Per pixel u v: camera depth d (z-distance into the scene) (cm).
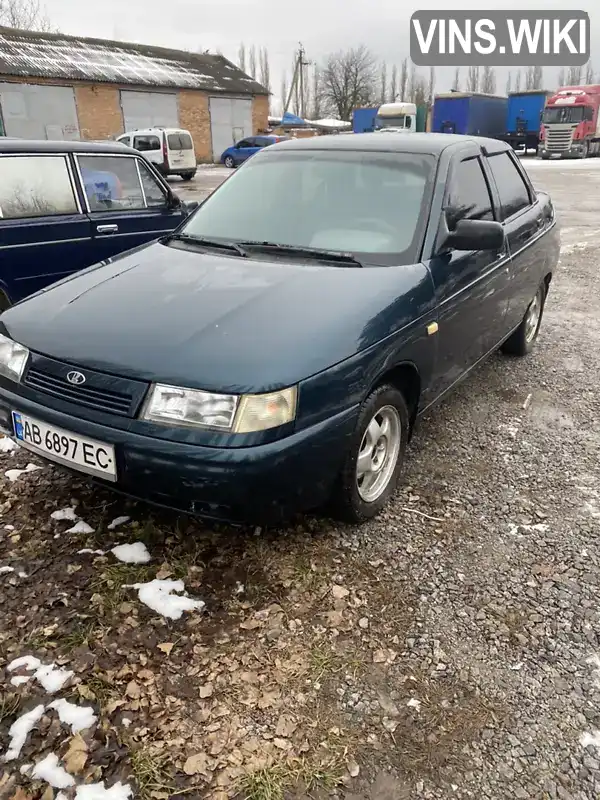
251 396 235
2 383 280
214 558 281
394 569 279
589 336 615
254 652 234
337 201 358
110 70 2973
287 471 243
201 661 230
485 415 436
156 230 612
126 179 592
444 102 3416
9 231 501
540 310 566
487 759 199
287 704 215
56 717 207
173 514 308
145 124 3083
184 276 312
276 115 7488
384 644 240
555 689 223
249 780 190
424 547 294
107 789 186
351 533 302
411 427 342
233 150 3112
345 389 260
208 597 259
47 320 282
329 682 223
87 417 252
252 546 289
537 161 3184
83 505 314
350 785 190
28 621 244
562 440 402
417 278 312
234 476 234
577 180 2153
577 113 3186
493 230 323
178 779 190
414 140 387
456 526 311
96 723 206
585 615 257
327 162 379
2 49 2727
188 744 200
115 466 248
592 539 304
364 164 370
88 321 276
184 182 2316
